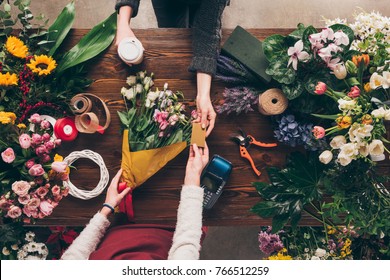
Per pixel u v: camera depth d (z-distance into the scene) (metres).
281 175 1.71
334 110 1.66
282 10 2.80
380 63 1.61
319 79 1.62
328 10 2.81
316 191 1.70
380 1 2.82
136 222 1.76
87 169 1.79
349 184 1.65
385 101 1.53
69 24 1.78
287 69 1.61
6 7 1.75
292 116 1.68
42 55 1.68
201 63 1.67
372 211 1.64
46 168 1.65
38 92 1.70
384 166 1.76
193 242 1.46
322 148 1.67
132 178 1.68
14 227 1.78
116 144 1.78
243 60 1.70
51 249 2.01
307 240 2.04
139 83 1.78
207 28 1.65
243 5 2.80
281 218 1.72
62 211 1.77
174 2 2.02
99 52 1.76
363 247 2.00
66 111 1.77
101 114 1.78
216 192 1.71
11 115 1.61
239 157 1.78
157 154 1.68
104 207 1.59
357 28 1.67
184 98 1.78
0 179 1.66
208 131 1.71
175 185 1.76
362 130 1.49
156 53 1.79
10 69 1.69
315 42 1.53
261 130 1.77
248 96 1.71
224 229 2.73
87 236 1.51
